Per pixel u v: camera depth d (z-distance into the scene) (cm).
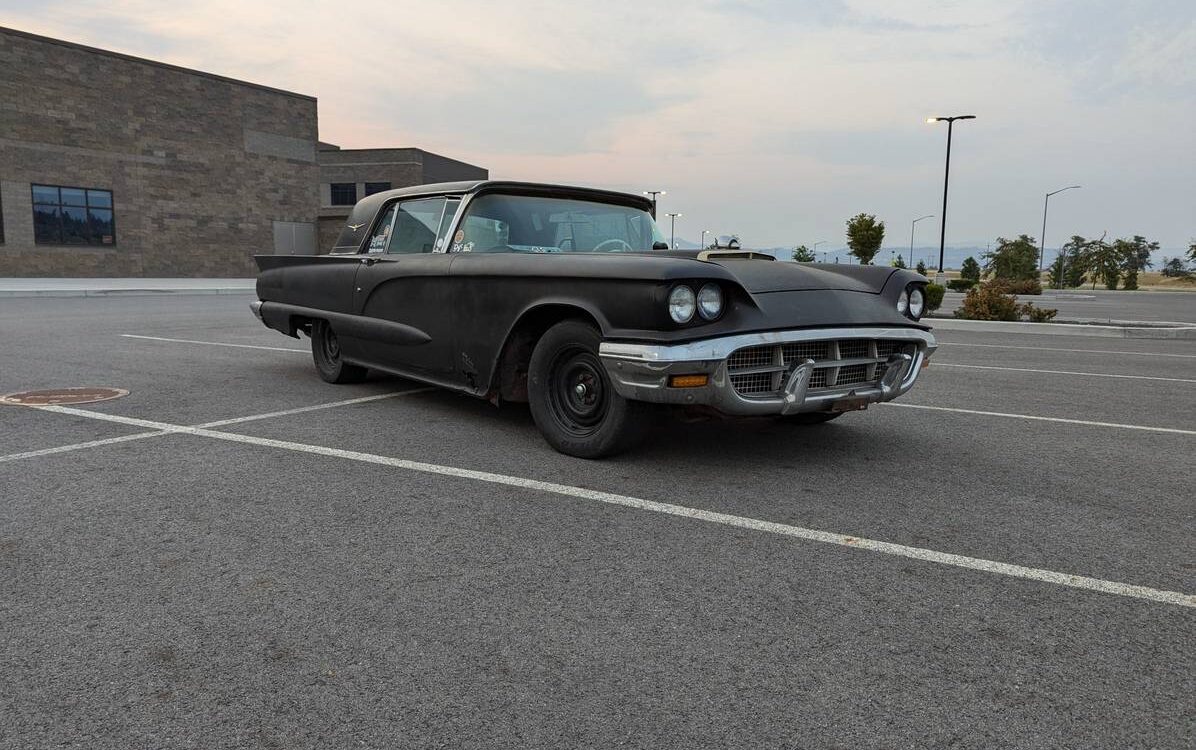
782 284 368
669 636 210
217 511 304
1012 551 273
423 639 207
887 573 253
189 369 663
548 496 327
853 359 370
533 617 220
